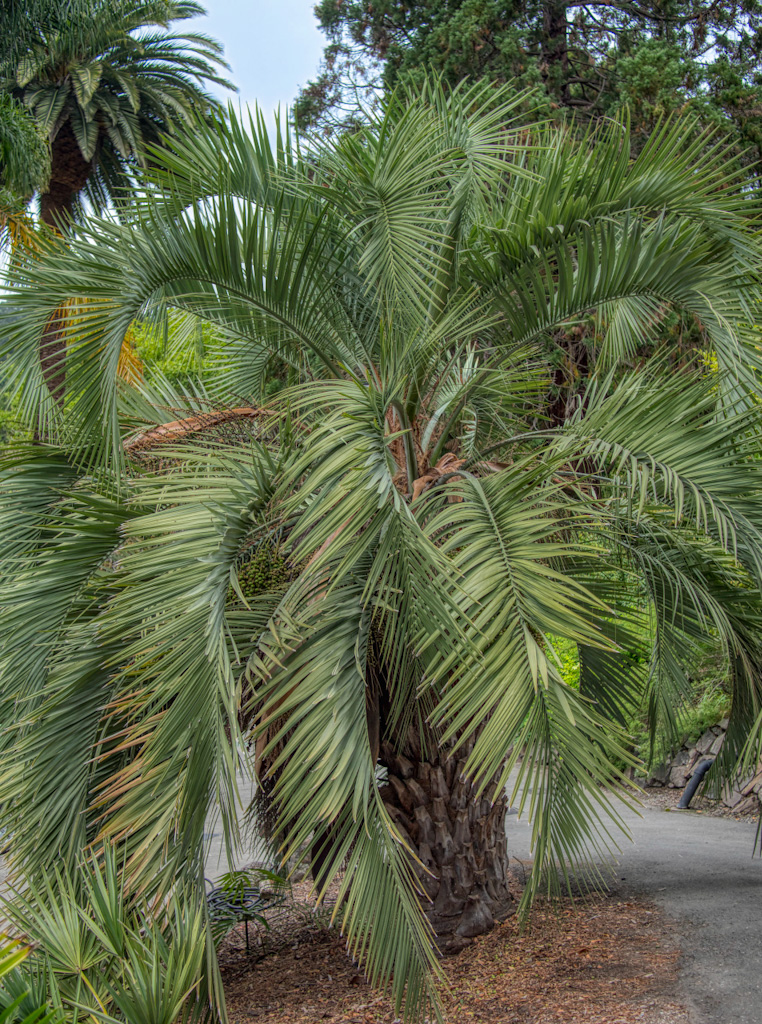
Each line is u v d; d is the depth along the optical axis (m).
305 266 4.30
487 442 5.24
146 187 3.85
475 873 4.51
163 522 3.29
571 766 2.90
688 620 4.47
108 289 3.62
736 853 5.86
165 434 4.22
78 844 3.59
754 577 3.63
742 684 4.36
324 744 3.03
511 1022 3.41
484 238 4.20
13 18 10.78
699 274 3.78
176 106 14.08
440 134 4.31
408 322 3.94
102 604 3.71
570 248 3.93
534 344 4.41
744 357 3.69
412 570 2.95
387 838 3.13
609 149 3.86
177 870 3.15
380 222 3.89
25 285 3.76
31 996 2.28
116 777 3.14
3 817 3.60
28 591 3.66
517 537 3.07
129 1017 2.49
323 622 3.25
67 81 14.52
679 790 8.72
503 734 2.71
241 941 5.24
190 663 3.07
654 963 3.82
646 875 5.33
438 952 4.09
